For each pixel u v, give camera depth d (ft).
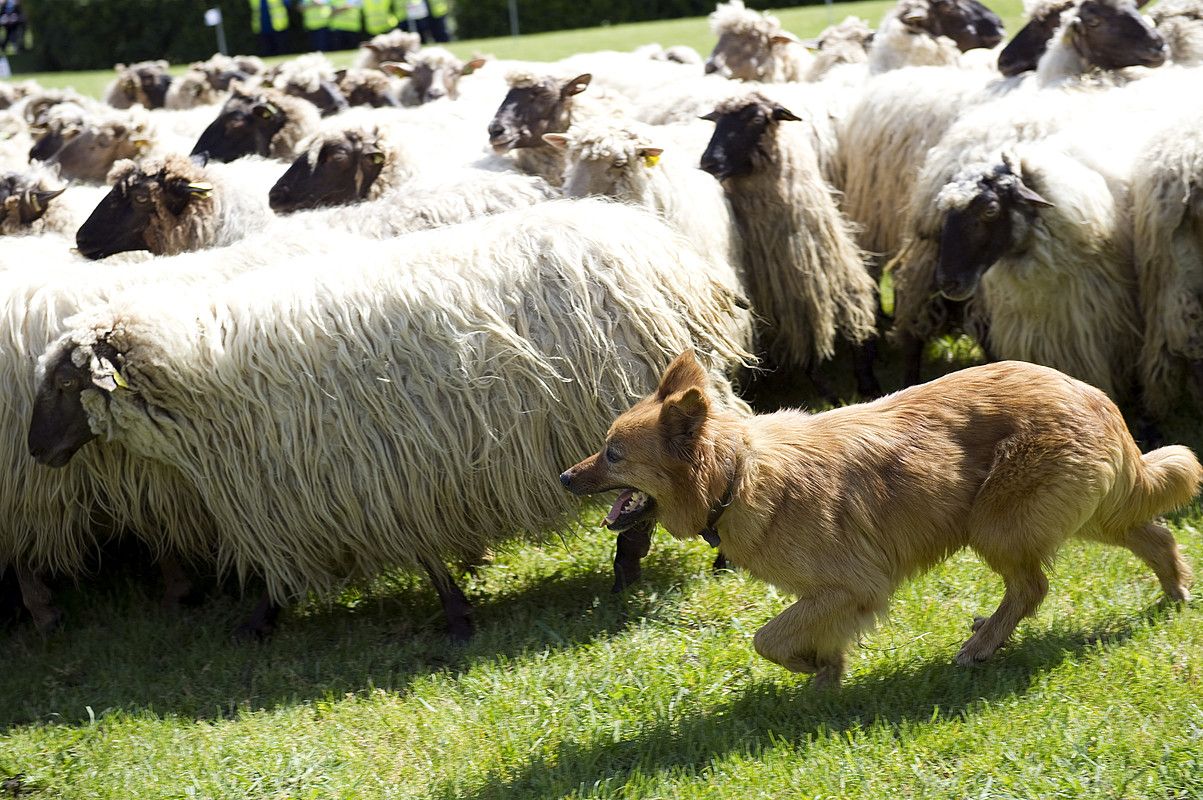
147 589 26.76
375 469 22.33
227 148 37.37
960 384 19.06
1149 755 16.22
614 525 18.56
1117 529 19.43
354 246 24.35
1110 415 18.52
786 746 17.34
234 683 22.21
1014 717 17.48
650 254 23.86
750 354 26.12
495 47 99.14
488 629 23.03
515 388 22.56
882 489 18.25
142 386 21.85
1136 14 33.37
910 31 40.60
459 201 28.91
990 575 22.36
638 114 39.47
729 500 18.07
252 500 22.50
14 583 26.76
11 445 23.53
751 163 30.45
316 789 18.16
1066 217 26.86
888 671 19.29
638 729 18.60
